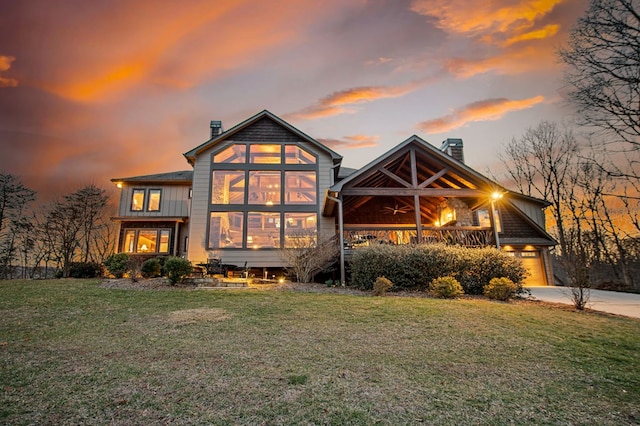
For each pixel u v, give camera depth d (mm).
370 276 10891
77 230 18641
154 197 18750
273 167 17375
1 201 19516
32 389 3551
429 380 3965
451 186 15461
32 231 20047
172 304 8320
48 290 10023
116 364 4324
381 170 13609
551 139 23281
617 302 9750
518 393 3674
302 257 13008
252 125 17938
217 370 4145
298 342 5375
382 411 3191
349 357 4711
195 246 16219
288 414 3104
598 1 11367
